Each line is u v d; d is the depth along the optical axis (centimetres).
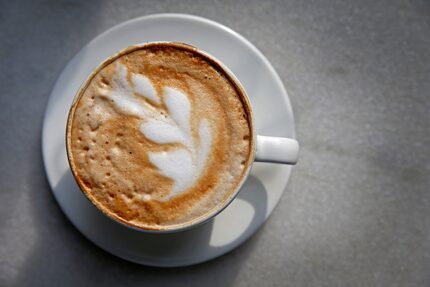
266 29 40
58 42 40
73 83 36
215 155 32
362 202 40
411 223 40
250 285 40
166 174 32
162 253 36
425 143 40
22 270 40
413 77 41
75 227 38
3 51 40
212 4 40
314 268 40
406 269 40
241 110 33
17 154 40
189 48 33
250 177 36
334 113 40
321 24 40
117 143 33
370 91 41
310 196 40
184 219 32
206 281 40
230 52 37
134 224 32
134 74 33
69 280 40
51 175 36
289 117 36
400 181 40
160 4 40
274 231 40
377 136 40
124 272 40
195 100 33
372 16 41
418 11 41
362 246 40
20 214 40
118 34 36
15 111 40
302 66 40
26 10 40
